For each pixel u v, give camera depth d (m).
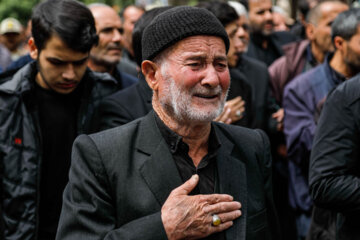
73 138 2.39
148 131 1.63
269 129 3.49
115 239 1.43
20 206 2.16
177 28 1.47
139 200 1.51
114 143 1.59
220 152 1.65
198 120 1.50
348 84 2.07
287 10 7.91
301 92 3.25
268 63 4.70
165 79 1.52
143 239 1.41
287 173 3.58
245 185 1.64
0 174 2.18
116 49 3.13
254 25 4.66
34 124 2.26
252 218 1.61
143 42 1.59
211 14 1.51
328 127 2.07
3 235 2.15
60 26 2.16
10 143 2.19
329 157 2.04
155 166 1.55
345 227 2.05
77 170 1.55
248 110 3.16
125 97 2.40
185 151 1.60
